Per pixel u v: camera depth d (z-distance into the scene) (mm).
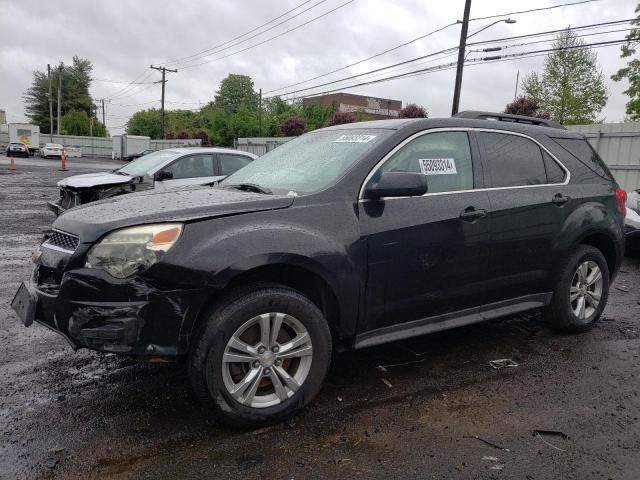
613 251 5035
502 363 4180
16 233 9719
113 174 9352
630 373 4031
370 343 3584
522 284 4332
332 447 2980
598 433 3160
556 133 4793
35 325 4875
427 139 3900
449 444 3023
